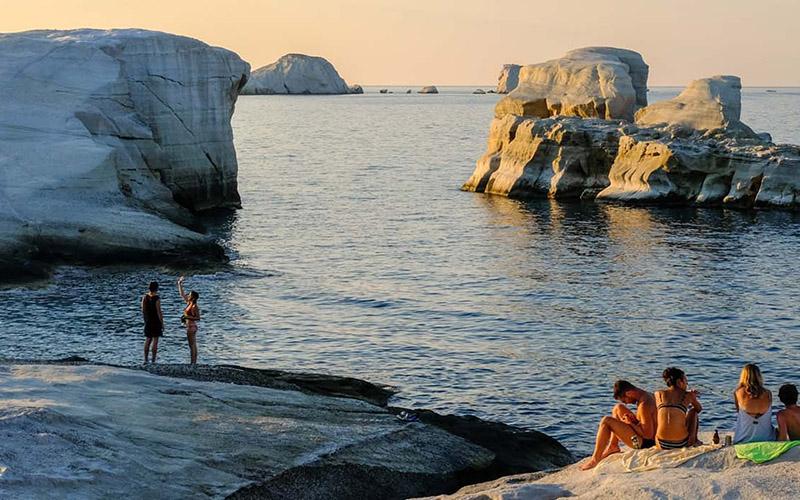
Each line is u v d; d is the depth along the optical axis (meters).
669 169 70.50
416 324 37.28
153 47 65.62
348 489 18.05
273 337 35.00
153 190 58.34
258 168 102.44
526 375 30.83
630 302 40.88
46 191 48.78
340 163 108.44
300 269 47.81
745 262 49.34
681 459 14.95
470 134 159.50
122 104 61.09
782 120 184.00
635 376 30.80
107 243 46.31
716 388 29.81
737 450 14.73
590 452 24.41
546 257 51.44
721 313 38.94
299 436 19.80
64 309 38.03
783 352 33.50
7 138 52.28
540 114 90.38
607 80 86.69
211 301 40.12
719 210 67.81
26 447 16.62
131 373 22.52
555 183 76.00
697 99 81.06
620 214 66.81
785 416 15.17
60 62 58.69
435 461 20.14
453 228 61.81
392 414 22.83
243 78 71.88
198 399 21.33
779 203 67.19
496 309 39.72
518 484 16.36
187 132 67.06
